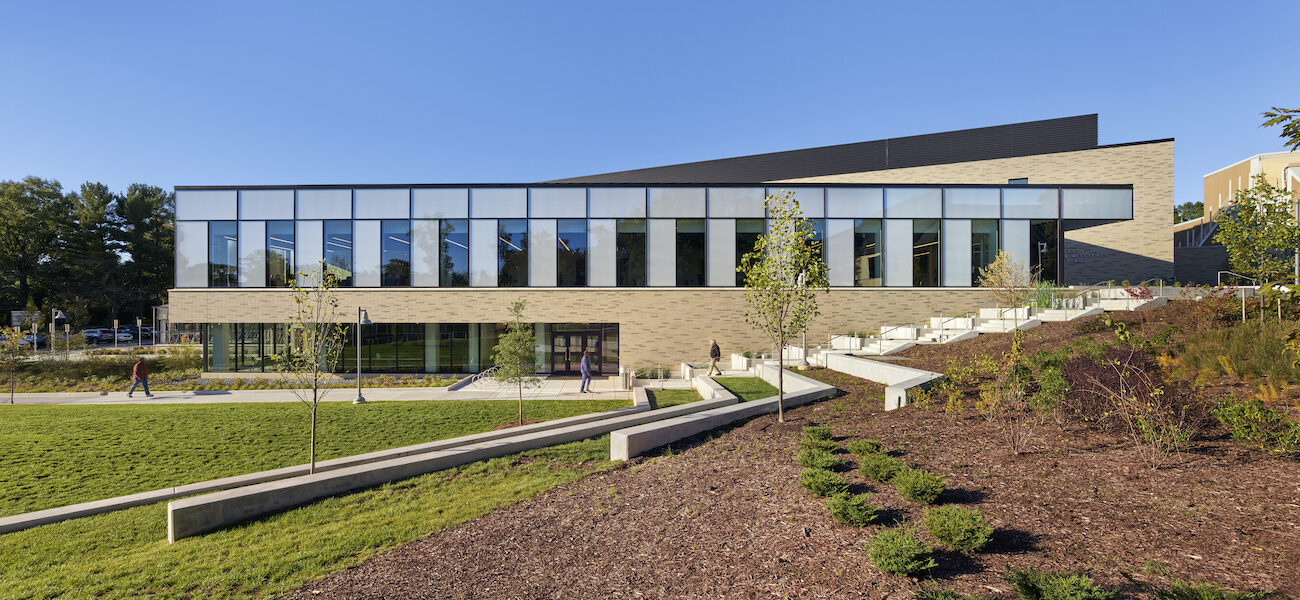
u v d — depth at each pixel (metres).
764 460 8.00
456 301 22.62
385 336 22.98
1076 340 14.40
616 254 22.69
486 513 6.87
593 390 18.56
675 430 10.04
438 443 10.27
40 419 14.02
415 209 22.89
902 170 32.97
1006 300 19.73
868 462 6.64
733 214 22.61
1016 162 30.45
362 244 22.86
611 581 4.73
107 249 59.84
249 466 10.12
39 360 26.58
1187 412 6.89
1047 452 6.82
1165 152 28.19
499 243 22.83
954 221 22.22
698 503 6.40
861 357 17.34
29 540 6.94
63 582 5.71
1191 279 36.59
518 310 14.93
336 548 6.11
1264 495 5.05
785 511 5.81
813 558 4.68
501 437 10.89
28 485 9.18
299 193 22.86
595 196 22.72
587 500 7.02
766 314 11.40
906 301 22.02
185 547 6.53
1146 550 4.27
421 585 5.02
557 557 5.34
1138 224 28.45
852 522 5.21
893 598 3.89
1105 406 7.41
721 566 4.77
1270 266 12.86
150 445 11.46
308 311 10.08
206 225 22.83
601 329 23.17
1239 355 10.23
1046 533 4.71
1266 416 6.52
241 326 23.08
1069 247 29.70
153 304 62.69
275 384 20.91
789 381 15.63
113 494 8.80
